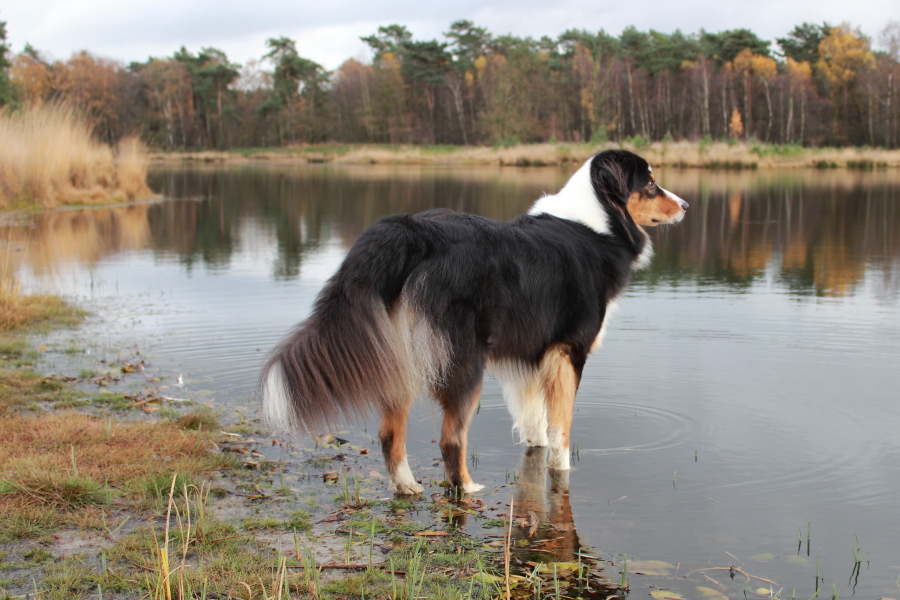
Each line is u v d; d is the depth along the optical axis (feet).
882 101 173.78
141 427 13.74
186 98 233.35
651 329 21.09
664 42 221.46
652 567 9.39
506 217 47.52
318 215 55.93
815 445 13.23
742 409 14.98
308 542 9.89
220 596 8.35
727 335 20.40
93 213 55.11
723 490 11.62
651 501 11.31
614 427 14.23
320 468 12.60
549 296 12.12
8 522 9.84
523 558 9.67
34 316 23.16
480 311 11.27
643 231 14.48
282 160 184.65
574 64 209.15
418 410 15.69
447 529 10.42
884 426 14.01
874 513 10.81
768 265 32.78
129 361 18.63
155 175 115.14
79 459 12.06
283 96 235.20
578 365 12.84
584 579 9.11
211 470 12.20
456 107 219.61
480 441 14.17
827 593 8.79
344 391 10.30
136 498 10.88
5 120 55.88
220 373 17.75
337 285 10.67
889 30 172.45
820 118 186.50
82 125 65.21
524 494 11.66
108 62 208.44
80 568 8.86
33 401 15.39
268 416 9.88
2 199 54.29
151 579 8.55
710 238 41.68
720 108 194.70
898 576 9.14
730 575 9.20
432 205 58.34
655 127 204.54
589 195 13.46
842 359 18.13
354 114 229.86
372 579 8.90
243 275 31.22
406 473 11.72
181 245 40.63
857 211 55.16
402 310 10.83
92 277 30.58
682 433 13.88
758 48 198.39
